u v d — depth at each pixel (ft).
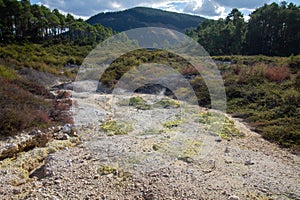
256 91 35.94
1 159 18.90
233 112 31.60
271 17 95.09
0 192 13.70
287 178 15.78
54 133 24.36
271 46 94.38
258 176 15.85
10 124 23.66
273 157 19.26
